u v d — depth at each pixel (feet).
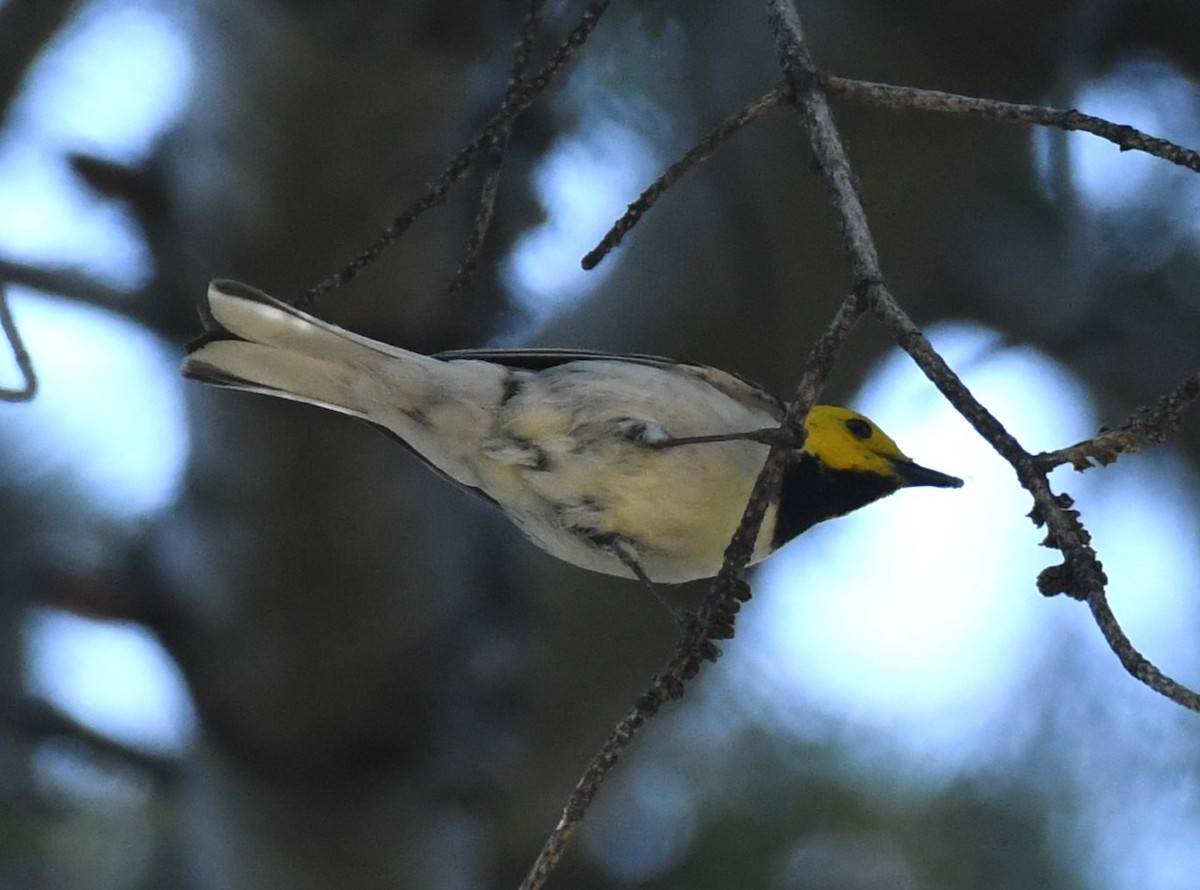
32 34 33.32
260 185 29.53
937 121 34.76
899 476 28.48
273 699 34.83
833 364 16.78
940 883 35.09
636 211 18.26
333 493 31.91
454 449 24.93
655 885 37.60
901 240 36.40
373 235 30.17
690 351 35.27
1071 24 33.14
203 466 32.42
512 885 38.75
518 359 25.63
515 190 32.86
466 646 35.70
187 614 34.12
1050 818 34.65
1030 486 15.61
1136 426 16.01
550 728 37.09
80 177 30.83
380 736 35.55
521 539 36.32
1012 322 38.73
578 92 34.14
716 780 37.50
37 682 36.06
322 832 35.94
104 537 36.68
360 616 33.86
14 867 36.58
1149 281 37.86
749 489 24.76
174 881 37.73
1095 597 14.87
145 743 36.73
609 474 24.23
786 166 34.40
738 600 17.33
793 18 18.16
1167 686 14.05
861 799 36.24
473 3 28.27
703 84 33.78
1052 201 38.06
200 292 31.60
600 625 36.40
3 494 36.24
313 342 23.68
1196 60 35.53
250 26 27.66
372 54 27.84
